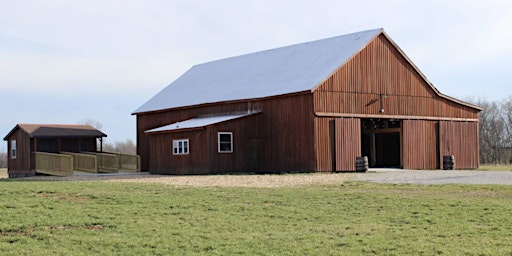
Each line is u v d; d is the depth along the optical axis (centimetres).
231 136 3550
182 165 3659
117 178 3256
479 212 1591
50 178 3450
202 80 4588
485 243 1211
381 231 1351
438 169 3928
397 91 3778
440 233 1323
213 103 3959
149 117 4528
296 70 3797
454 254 1119
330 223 1466
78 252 1164
